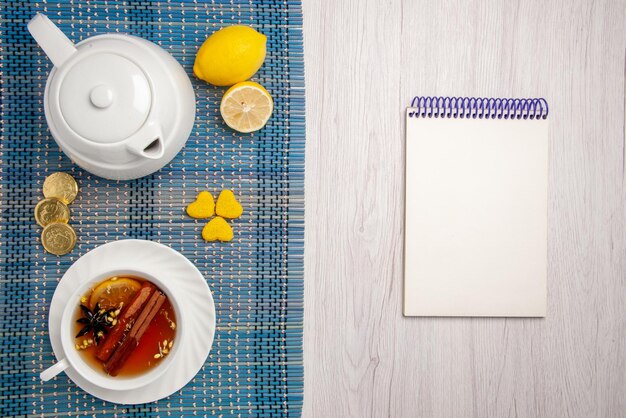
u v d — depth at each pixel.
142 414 0.85
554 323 0.95
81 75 0.71
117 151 0.72
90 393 0.82
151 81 0.72
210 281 0.86
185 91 0.77
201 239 0.87
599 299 0.95
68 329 0.76
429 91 0.94
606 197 0.95
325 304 0.94
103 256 0.80
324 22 0.94
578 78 0.95
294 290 0.87
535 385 0.95
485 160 0.94
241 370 0.87
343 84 0.94
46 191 0.84
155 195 0.86
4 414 0.83
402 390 0.94
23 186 0.85
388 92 0.94
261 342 0.87
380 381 0.94
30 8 0.85
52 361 0.84
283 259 0.87
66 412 0.84
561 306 0.95
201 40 0.87
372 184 0.94
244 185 0.87
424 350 0.95
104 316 0.78
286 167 0.88
